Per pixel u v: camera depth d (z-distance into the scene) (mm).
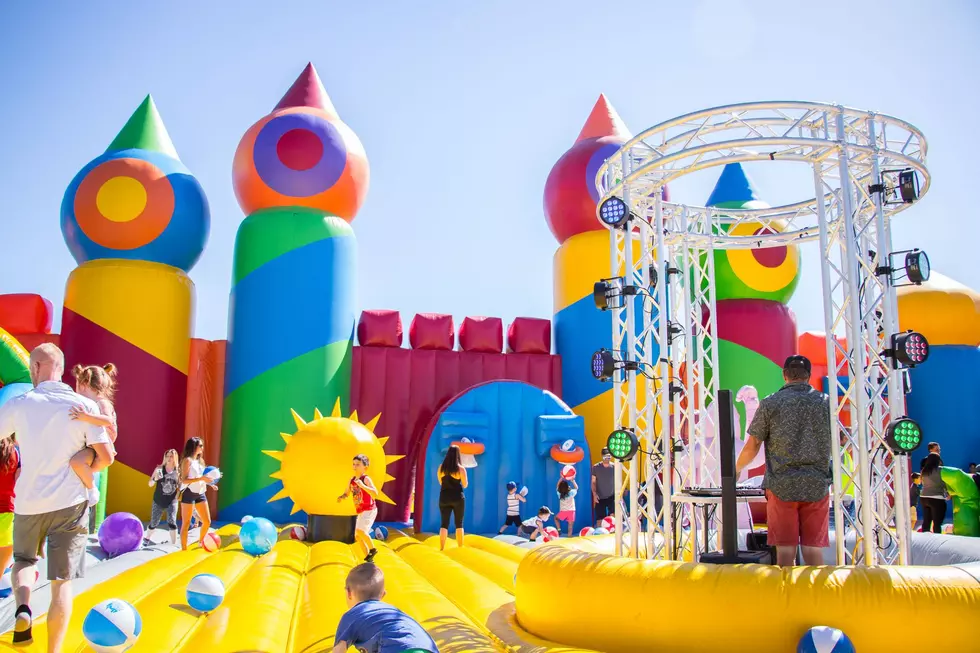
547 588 5355
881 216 7055
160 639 4902
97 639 4391
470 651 4660
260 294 13727
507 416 13039
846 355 7332
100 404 5043
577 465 12891
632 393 7309
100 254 13633
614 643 5031
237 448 13391
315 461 10172
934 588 4762
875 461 7023
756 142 6820
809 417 5555
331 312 13922
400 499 14219
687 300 10000
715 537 8945
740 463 5719
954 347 15422
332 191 14273
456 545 9734
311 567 8008
